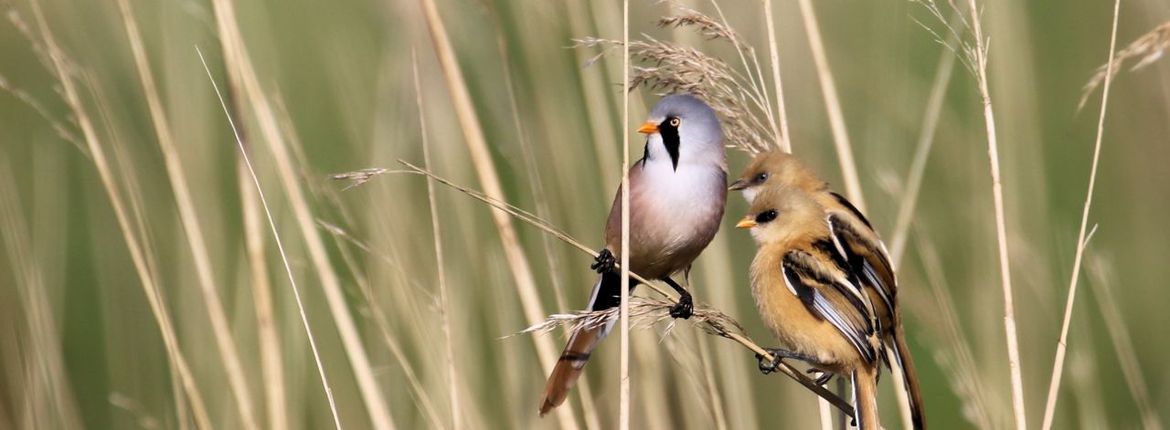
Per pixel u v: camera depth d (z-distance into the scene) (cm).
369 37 1149
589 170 1018
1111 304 1024
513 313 1007
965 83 1188
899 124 1181
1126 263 1266
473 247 1027
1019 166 1130
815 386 791
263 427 988
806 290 818
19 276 1001
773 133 823
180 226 1038
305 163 962
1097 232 1277
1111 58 723
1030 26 1318
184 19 1059
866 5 1239
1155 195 1279
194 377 1022
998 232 747
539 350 873
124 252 1127
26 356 996
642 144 977
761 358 782
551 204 1015
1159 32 702
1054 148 1304
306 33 1148
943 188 1158
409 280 977
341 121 1115
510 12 1038
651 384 948
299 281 1014
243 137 898
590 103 970
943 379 1149
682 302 753
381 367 994
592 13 979
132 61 1130
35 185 1111
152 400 1103
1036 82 1261
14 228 1007
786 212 852
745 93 819
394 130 1041
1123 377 1192
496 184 863
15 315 1036
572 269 1009
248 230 894
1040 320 1077
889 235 1091
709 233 841
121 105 1113
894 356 847
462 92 864
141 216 899
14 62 1180
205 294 890
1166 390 1173
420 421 1009
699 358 923
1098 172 1297
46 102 1180
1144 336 1230
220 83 1077
